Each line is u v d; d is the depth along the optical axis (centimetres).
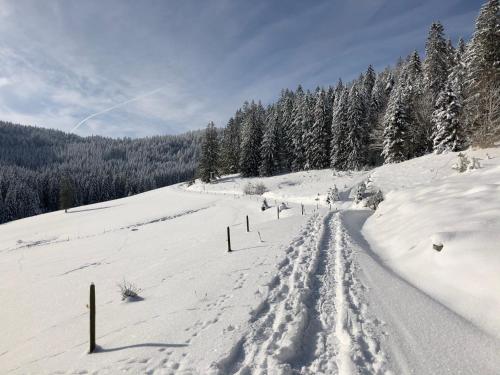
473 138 3231
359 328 577
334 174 5441
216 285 886
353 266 961
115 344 605
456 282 691
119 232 3466
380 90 6469
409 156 4728
